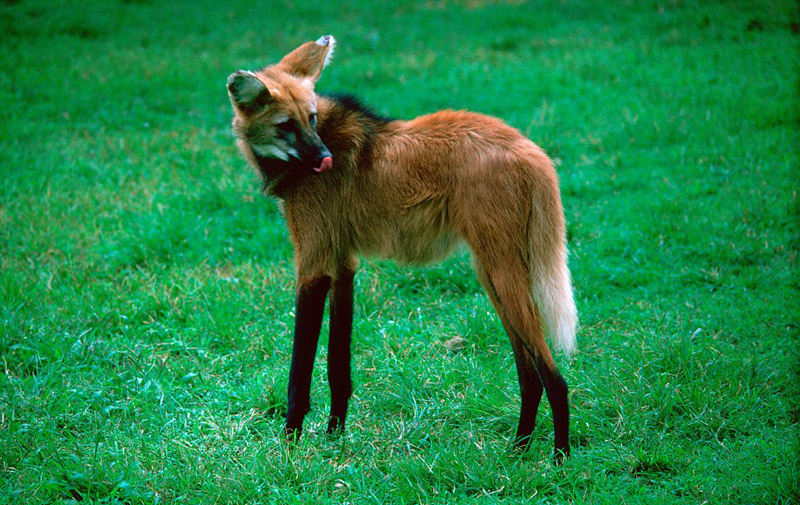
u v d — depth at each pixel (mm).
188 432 7539
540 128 15625
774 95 15852
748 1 22516
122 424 7789
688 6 23281
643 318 9422
